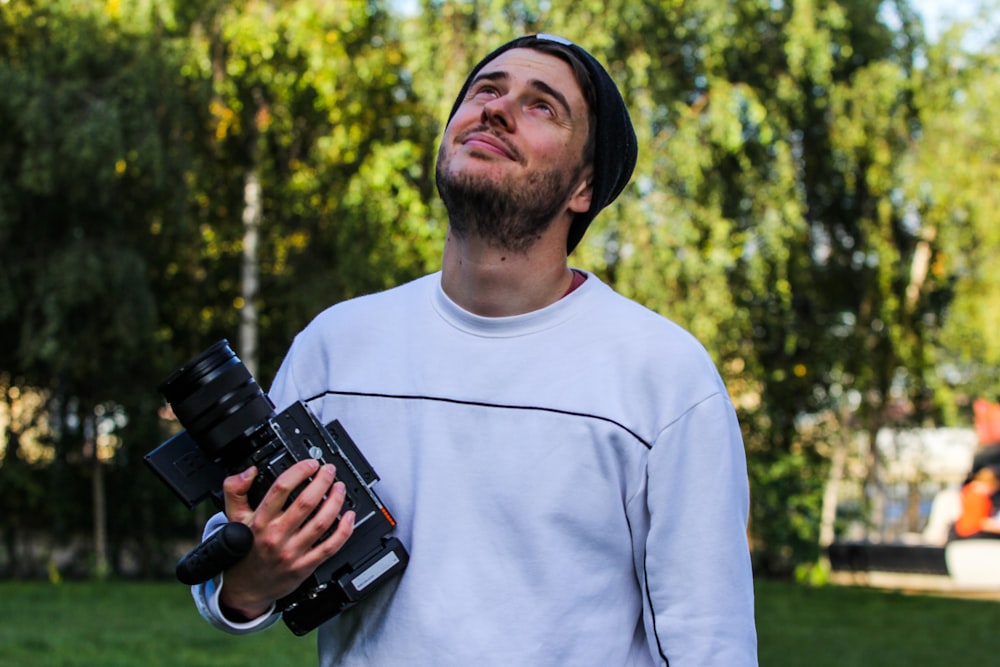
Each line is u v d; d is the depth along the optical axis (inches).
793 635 397.1
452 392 71.1
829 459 704.4
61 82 517.3
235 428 68.6
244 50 557.3
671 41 617.9
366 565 68.9
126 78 518.3
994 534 681.0
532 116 72.1
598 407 69.8
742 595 70.6
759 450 681.0
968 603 541.3
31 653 303.7
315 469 67.6
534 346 71.7
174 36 572.1
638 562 71.5
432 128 602.5
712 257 575.5
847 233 705.6
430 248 567.5
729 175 636.1
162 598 467.5
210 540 66.3
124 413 591.2
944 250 644.1
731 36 614.2
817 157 683.4
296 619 70.0
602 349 71.5
